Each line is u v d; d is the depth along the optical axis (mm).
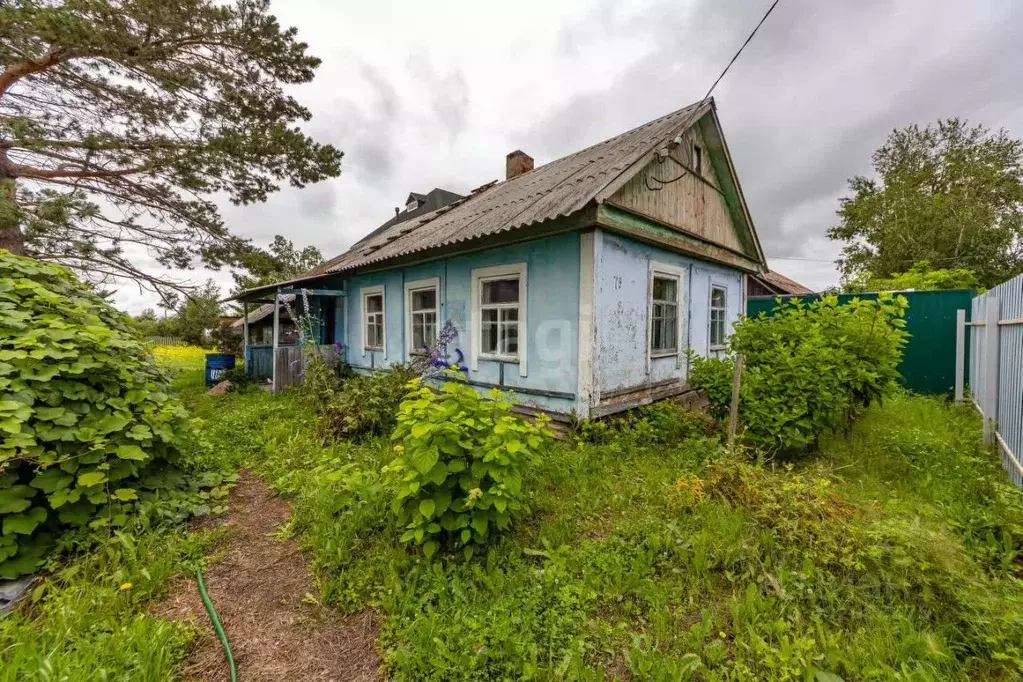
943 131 20328
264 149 8289
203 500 3426
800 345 4160
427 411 2621
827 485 2982
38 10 5648
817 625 1938
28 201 6668
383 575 2432
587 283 4816
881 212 19875
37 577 2295
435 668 1771
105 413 2805
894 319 4246
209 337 16703
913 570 2148
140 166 7848
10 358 2518
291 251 32094
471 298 6410
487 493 2441
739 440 4293
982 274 16984
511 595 2199
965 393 7020
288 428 5512
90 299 3770
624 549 2621
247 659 1925
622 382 5359
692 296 6992
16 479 2416
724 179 7496
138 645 1833
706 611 2002
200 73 7754
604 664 1822
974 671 1724
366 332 9414
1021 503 2762
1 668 1643
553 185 6258
